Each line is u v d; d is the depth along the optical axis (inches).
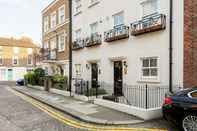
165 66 407.2
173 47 393.4
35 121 327.6
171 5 397.4
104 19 586.6
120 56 521.3
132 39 486.0
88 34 666.8
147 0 451.2
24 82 1171.9
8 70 1886.1
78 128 290.2
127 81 498.9
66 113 380.2
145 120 318.7
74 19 762.8
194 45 364.5
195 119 248.5
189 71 369.1
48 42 1025.5
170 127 284.4
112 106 399.2
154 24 420.2
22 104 483.5
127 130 277.9
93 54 637.9
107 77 568.7
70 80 654.5
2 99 570.3
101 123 307.1
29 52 2000.5
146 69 454.3
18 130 281.3
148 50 443.8
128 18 500.4
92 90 540.7
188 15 372.5
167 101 274.7
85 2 687.7
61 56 863.7
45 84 782.5
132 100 473.7
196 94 257.1
